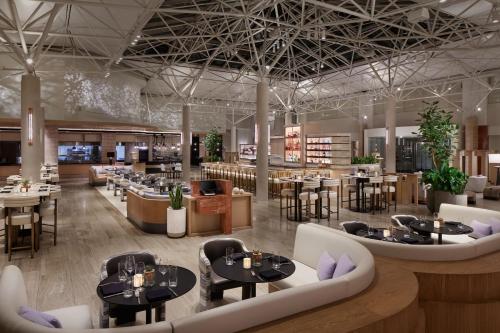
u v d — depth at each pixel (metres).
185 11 7.45
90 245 6.30
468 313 3.00
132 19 10.36
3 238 6.60
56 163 16.81
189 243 6.45
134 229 7.56
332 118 24.39
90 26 10.38
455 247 3.43
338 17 11.60
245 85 20.25
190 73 16.73
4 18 7.93
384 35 13.23
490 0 7.83
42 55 9.45
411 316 2.41
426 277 3.07
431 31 10.34
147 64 16.12
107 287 2.83
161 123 22.94
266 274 3.17
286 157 16.61
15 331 1.77
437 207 9.23
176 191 6.88
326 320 2.14
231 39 13.55
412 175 10.98
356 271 2.68
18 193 6.45
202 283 3.79
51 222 8.28
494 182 14.88
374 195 9.77
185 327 1.85
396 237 4.49
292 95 19.22
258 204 11.05
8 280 2.46
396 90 14.57
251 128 29.39
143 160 22.62
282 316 2.17
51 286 4.41
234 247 4.12
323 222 8.32
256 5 8.55
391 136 14.39
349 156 14.59
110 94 16.00
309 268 3.95
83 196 12.50
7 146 16.89
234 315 2.00
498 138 15.62
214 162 20.06
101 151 19.88
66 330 1.75
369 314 2.22
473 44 11.88
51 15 7.05
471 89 16.11
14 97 13.49
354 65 15.82
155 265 3.41
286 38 13.01
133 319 3.47
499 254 3.61
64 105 14.47
